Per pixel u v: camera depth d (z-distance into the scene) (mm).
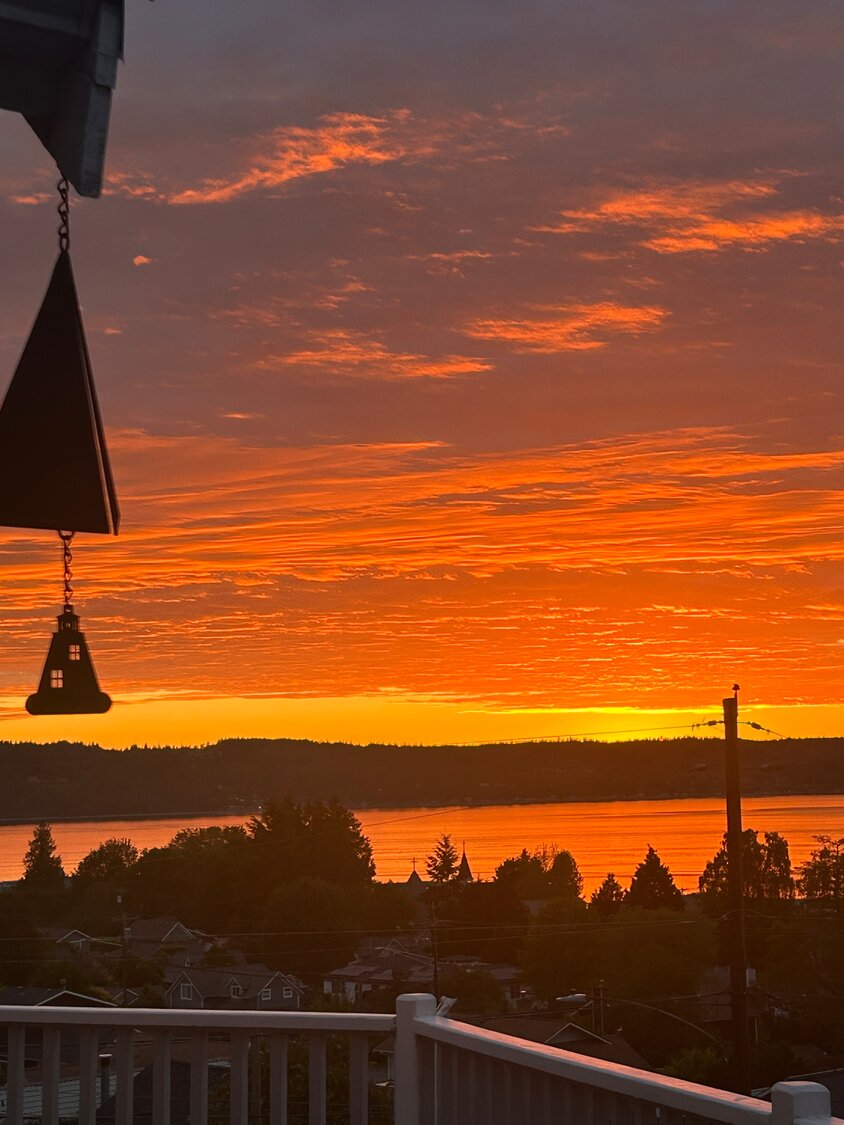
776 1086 4051
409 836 169875
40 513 6152
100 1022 5969
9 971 53781
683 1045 42562
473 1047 5176
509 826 154125
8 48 6027
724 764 22594
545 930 51312
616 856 118312
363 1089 5637
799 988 45000
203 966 54438
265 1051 13695
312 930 66750
